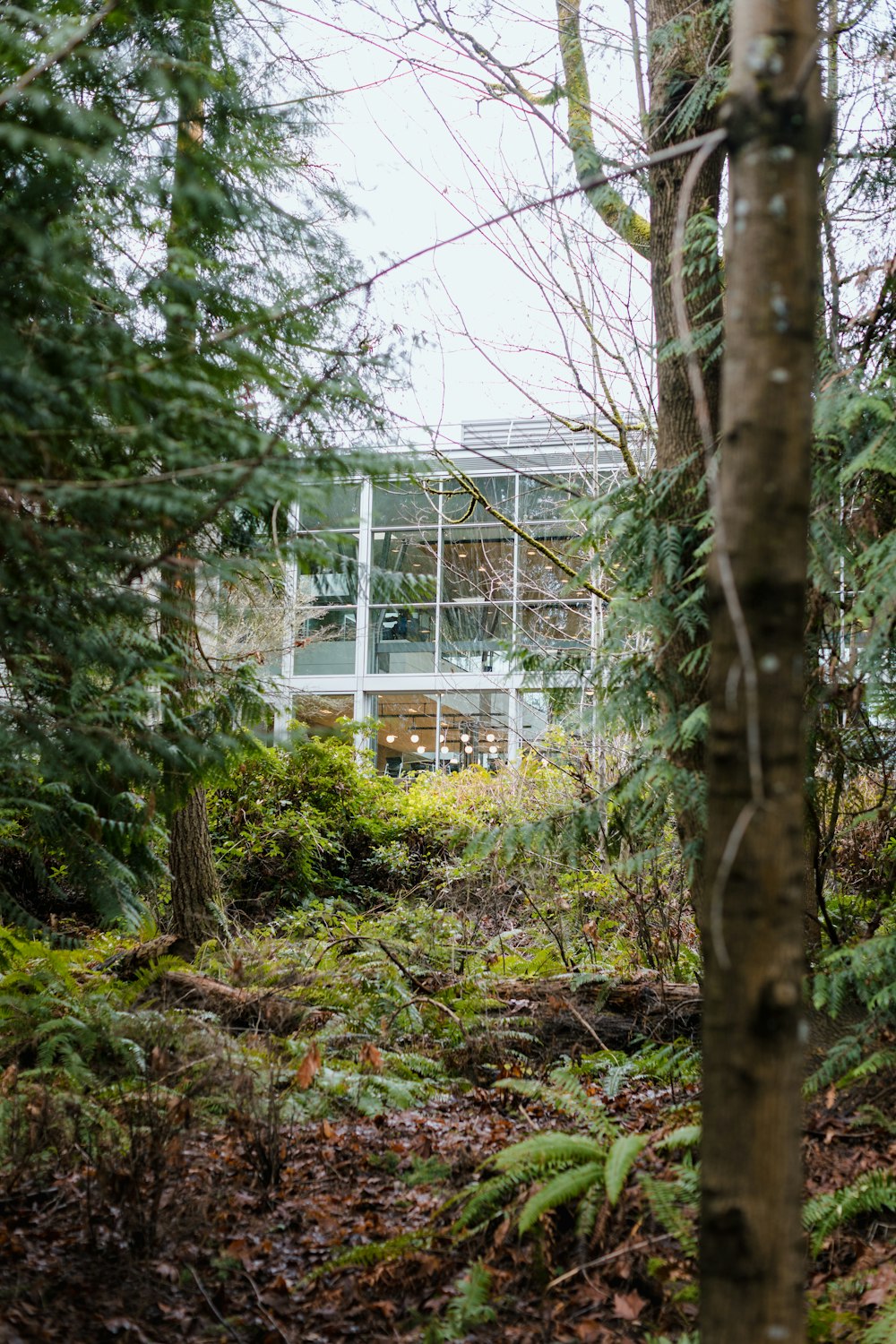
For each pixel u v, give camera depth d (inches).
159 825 259.4
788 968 73.4
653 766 212.2
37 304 129.7
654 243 235.0
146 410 133.0
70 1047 215.3
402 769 769.6
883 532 208.8
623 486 234.1
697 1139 148.3
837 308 208.1
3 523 125.2
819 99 76.5
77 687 179.3
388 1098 217.6
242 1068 201.3
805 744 218.4
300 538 151.9
